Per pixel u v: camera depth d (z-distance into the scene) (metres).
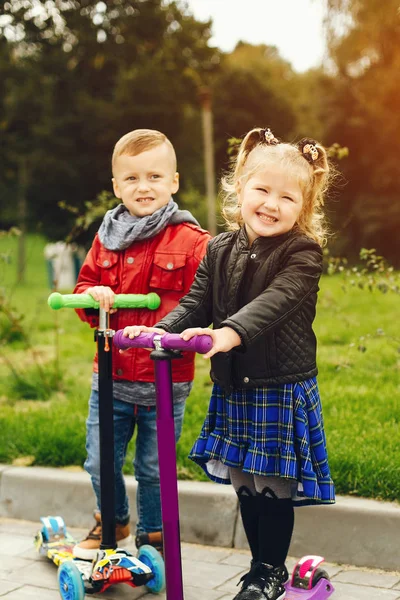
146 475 2.94
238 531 3.19
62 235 22.12
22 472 3.70
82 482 3.54
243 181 2.57
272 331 2.28
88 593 2.74
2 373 6.31
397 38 10.07
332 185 3.22
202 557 3.10
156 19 21.36
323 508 3.02
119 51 21.67
